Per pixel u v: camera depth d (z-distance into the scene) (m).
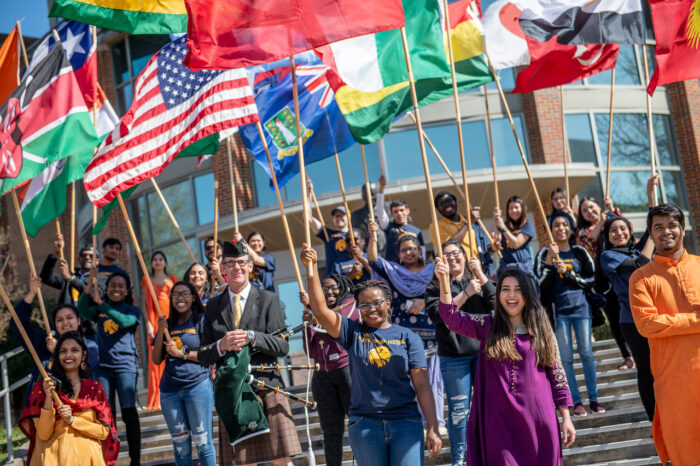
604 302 8.16
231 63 5.86
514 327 5.27
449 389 6.61
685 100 18.33
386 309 5.58
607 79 18.08
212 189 18.28
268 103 8.98
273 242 16.42
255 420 6.05
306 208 5.73
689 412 5.44
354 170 16.66
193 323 7.35
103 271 9.23
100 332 8.11
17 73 8.04
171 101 7.47
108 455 6.90
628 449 7.21
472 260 6.51
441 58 7.43
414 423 5.32
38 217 8.62
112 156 7.41
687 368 5.46
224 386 5.91
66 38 8.67
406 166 16.62
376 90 7.36
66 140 7.39
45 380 6.65
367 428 5.32
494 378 5.18
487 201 15.66
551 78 8.46
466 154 16.83
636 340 6.79
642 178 17.83
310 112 8.98
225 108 7.16
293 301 16.72
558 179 15.24
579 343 7.86
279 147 8.93
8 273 21.77
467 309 6.63
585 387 8.52
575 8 8.08
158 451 9.11
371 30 6.04
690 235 18.00
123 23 7.62
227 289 6.57
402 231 9.22
